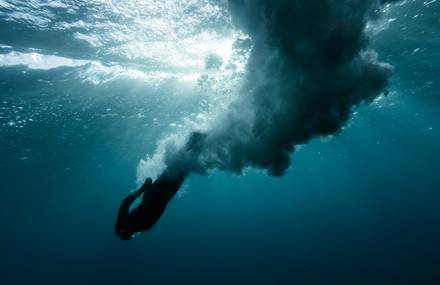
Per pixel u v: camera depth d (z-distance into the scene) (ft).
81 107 51.42
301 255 115.65
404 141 120.88
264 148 14.98
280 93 14.58
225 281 96.07
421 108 77.61
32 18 28.73
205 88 45.68
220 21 28.32
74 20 29.55
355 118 77.30
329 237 150.71
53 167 96.99
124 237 13.25
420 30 35.86
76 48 34.37
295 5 13.20
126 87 46.19
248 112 15.16
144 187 13.21
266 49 14.76
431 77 56.03
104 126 63.10
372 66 13.97
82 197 180.96
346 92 14.26
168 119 62.08
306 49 13.71
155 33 31.81
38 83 41.55
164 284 97.14
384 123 86.84
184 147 14.14
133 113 57.26
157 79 44.24
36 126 57.72
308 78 14.07
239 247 148.97
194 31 30.81
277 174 15.84
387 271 82.23
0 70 37.47
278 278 91.91
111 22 29.99
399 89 60.95
